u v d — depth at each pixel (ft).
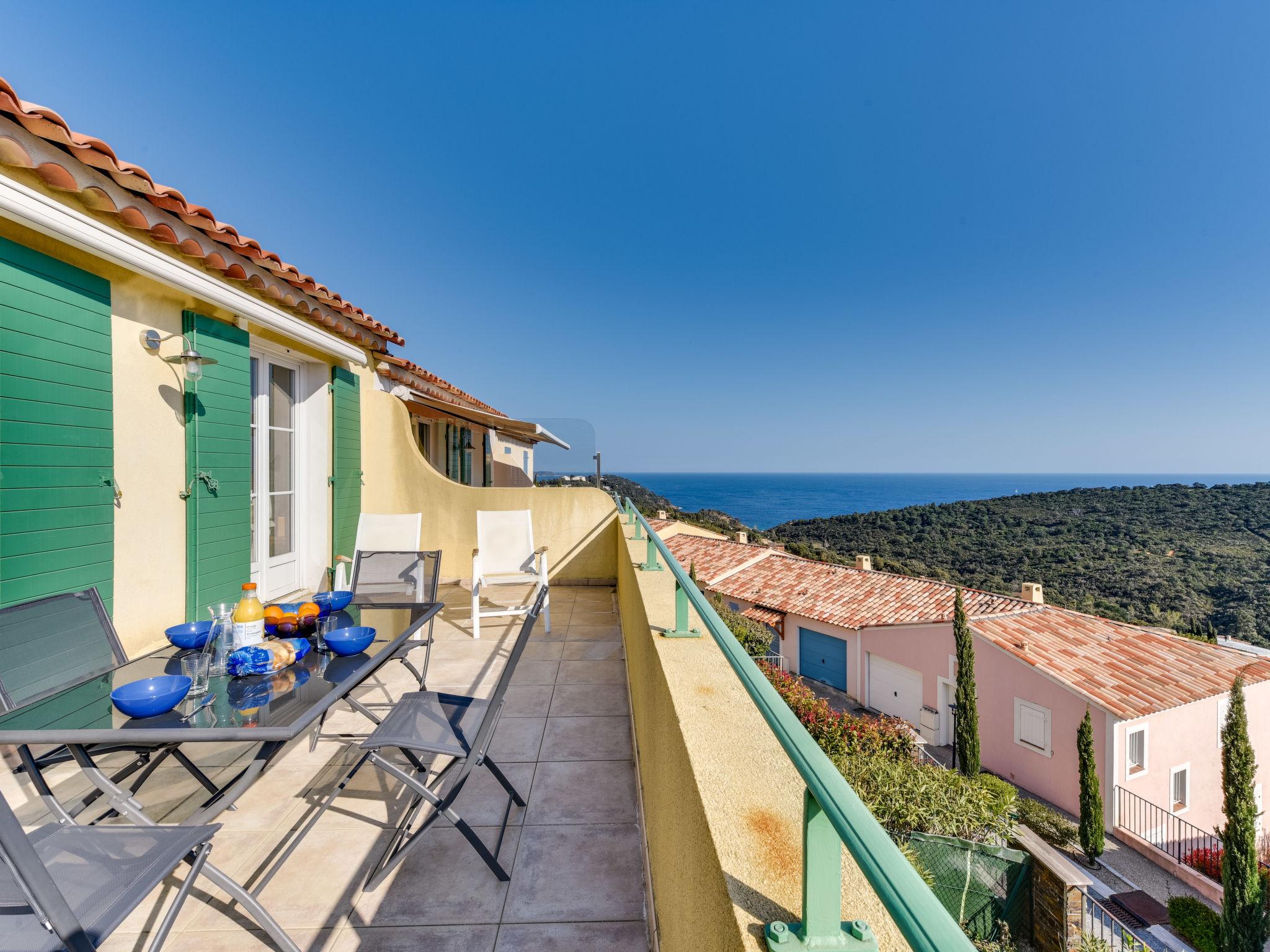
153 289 11.09
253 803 8.54
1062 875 17.30
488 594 22.24
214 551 12.35
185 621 11.73
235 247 12.28
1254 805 25.27
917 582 53.06
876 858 1.69
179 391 11.66
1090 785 31.81
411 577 13.51
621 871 7.30
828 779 2.14
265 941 6.13
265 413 15.38
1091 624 43.75
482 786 9.18
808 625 51.57
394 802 8.66
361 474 19.45
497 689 7.30
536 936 6.26
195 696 6.33
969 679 35.68
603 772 9.66
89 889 4.73
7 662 6.75
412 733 7.63
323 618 9.53
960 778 19.83
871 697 46.80
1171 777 35.42
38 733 5.09
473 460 38.04
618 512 22.98
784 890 2.65
